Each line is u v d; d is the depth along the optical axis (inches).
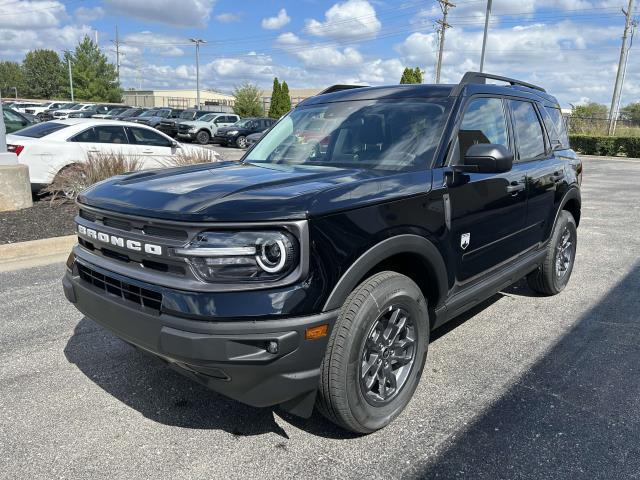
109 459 103.1
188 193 100.9
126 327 101.4
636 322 176.7
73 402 124.1
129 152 414.3
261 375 91.8
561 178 185.3
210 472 99.7
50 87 4362.7
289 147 150.9
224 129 979.3
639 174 716.0
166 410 121.4
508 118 160.6
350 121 146.4
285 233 91.0
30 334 161.3
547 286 194.4
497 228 145.5
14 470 99.4
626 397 127.5
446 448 107.0
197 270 91.7
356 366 101.3
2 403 123.0
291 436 111.6
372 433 112.1
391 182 110.4
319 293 93.0
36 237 266.2
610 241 297.3
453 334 165.6
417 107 139.9
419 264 120.1
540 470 100.5
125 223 102.9
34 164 374.0
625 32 1368.1
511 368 142.3
